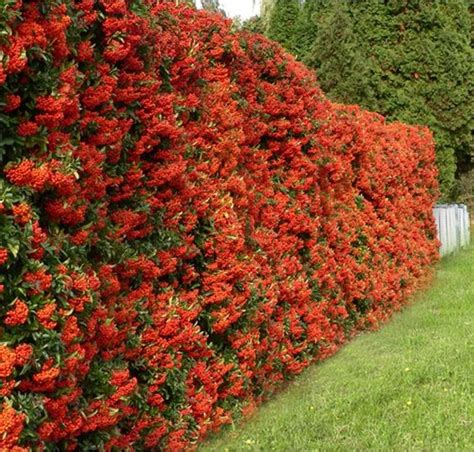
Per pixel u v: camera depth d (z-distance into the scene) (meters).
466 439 4.36
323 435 4.68
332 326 7.87
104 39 3.80
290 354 6.54
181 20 5.01
